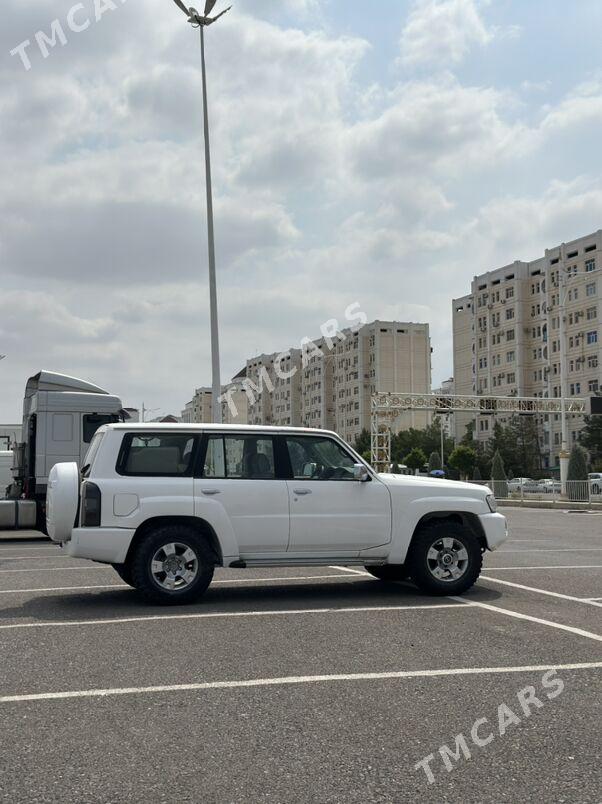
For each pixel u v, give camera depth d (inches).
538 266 4168.3
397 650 255.6
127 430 343.3
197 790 147.1
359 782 151.2
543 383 4042.8
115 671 229.3
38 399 733.9
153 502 335.3
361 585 401.4
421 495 367.9
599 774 155.9
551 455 3909.9
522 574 442.9
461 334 4736.7
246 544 345.7
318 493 354.3
